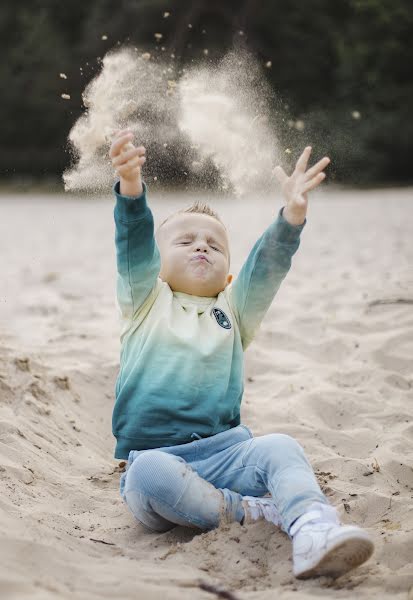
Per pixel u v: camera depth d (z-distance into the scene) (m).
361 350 4.96
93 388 4.33
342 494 3.05
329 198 18.92
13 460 3.23
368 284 6.80
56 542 2.50
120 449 2.87
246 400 4.35
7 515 2.60
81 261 9.46
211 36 22.47
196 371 2.84
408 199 17.70
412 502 2.98
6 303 6.69
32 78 26.06
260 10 23.22
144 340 2.92
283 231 2.93
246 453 2.65
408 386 4.46
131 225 2.83
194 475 2.62
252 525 2.59
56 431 3.71
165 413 2.80
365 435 3.80
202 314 3.01
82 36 25.23
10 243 11.50
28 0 26.59
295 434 3.84
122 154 2.75
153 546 2.65
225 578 2.38
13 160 26.55
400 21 23.58
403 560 2.49
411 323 5.35
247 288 3.03
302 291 6.75
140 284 2.93
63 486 3.15
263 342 5.31
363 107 23.44
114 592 2.16
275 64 23.69
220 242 3.16
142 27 22.62
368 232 11.26
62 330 5.61
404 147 23.02
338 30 24.03
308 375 4.66
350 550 2.26
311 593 2.26
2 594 1.96
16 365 4.05
